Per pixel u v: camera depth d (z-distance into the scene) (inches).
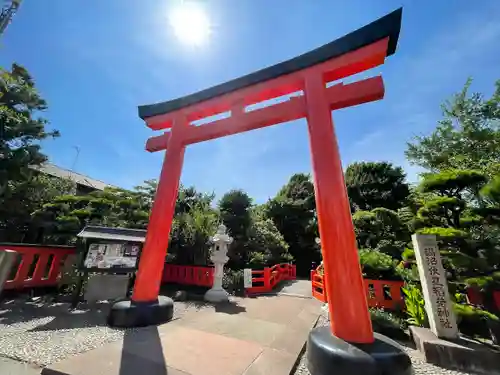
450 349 126.3
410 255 192.5
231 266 432.8
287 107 169.3
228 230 454.0
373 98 144.2
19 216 377.1
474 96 434.0
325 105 150.0
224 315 204.7
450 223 200.7
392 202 687.7
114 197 414.6
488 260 164.1
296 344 142.3
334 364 98.7
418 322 167.8
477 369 119.7
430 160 438.6
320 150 139.9
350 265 118.6
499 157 360.5
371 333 111.3
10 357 115.3
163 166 211.0
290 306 246.4
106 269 211.3
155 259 187.2
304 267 781.3
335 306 116.4
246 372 107.9
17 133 376.8
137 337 144.3
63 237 322.3
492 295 167.6
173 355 122.0
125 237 223.5
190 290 311.4
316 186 136.2
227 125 191.9
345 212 127.2
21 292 230.5
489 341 137.1
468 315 151.7
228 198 511.2
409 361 102.9
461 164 359.6
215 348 133.1
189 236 369.4
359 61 149.6
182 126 219.6
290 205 829.8
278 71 172.2
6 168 354.6
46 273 256.1
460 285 187.9
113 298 228.5
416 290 181.8
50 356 117.1
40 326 159.9
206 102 208.5
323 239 127.1
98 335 145.9
